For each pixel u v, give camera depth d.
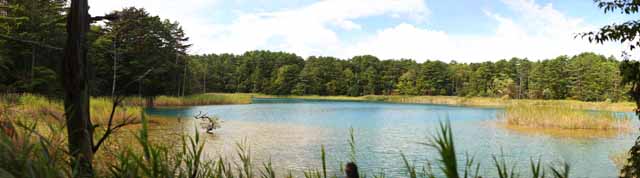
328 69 122.50
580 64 88.62
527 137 25.22
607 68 83.88
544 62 96.88
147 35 50.00
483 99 83.69
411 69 119.69
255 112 44.06
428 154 18.38
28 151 2.02
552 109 33.03
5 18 33.66
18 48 38.50
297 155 17.56
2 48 34.62
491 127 30.95
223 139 21.19
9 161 1.99
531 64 103.75
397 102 88.75
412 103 82.88
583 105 69.00
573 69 89.00
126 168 2.24
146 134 2.16
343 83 120.81
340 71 121.81
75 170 2.15
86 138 3.00
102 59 44.97
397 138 24.12
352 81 121.25
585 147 21.31
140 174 2.37
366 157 17.67
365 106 65.44
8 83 37.84
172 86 61.16
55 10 38.81
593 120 30.00
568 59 97.62
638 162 6.73
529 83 97.81
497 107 65.62
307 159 16.61
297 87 118.50
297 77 120.75
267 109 50.16
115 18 4.00
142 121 2.18
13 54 38.38
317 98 111.25
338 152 18.75
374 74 122.12
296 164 15.32
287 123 32.12
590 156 18.59
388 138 24.16
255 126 29.08
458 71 115.00
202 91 82.56
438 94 114.50
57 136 2.61
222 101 64.00
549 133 27.19
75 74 3.29
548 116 31.31
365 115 43.19
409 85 116.62
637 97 6.68
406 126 31.39
